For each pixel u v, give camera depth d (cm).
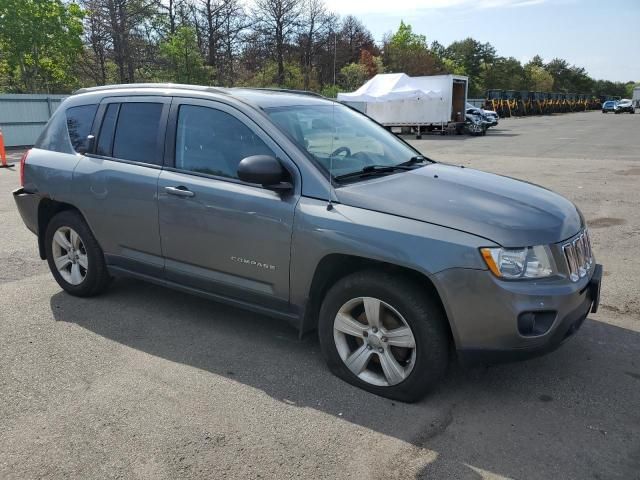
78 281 495
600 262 600
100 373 366
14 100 2245
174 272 420
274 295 369
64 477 266
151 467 273
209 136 398
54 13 3222
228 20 4844
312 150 365
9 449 287
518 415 317
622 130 3117
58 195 478
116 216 442
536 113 6606
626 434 299
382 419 313
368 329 336
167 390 345
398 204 324
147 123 434
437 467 273
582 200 938
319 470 271
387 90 2920
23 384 352
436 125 3011
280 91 454
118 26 3959
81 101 488
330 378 359
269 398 335
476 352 304
